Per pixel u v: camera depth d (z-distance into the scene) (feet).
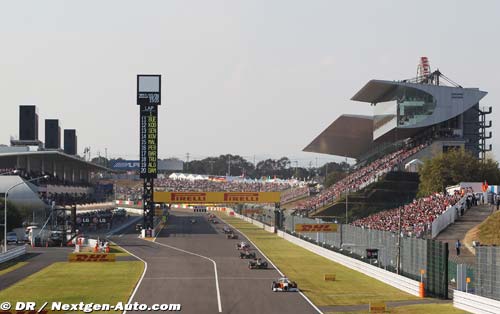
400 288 261.85
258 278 294.25
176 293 247.91
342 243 396.98
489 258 207.31
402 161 635.25
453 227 377.71
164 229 652.48
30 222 590.55
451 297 237.86
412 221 394.32
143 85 554.87
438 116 634.84
